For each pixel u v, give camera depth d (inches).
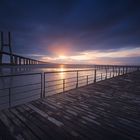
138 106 120.7
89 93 165.5
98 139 70.1
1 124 81.7
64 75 914.1
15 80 674.8
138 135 74.7
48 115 96.4
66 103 124.7
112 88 197.9
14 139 68.3
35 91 413.7
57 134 73.2
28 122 85.0
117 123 87.4
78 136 72.0
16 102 285.4
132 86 214.8
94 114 100.8
